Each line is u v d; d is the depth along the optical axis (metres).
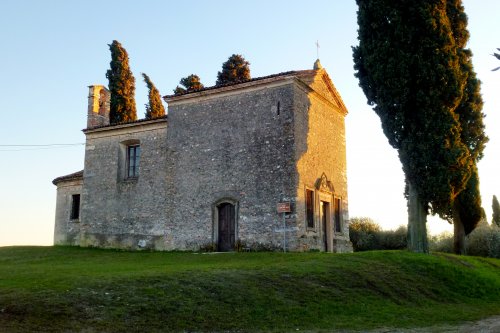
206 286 13.76
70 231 30.38
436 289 18.61
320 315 13.44
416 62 22.98
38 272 15.52
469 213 30.64
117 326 10.68
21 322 10.21
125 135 28.77
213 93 26.06
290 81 24.19
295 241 22.53
